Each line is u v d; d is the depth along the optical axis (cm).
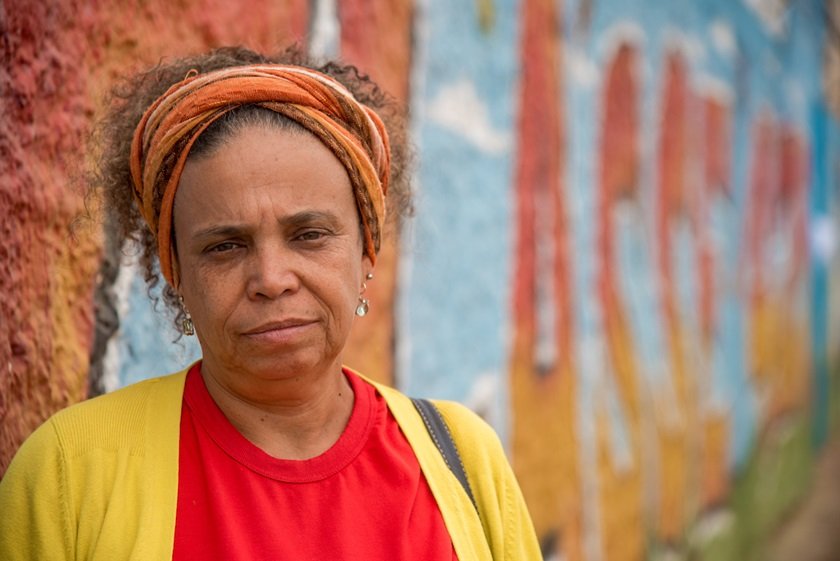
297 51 139
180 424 118
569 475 361
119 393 119
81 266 157
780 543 739
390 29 257
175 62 128
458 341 290
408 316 262
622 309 424
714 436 580
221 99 110
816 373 959
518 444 323
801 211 863
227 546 109
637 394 438
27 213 144
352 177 116
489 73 310
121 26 167
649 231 464
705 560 548
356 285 118
